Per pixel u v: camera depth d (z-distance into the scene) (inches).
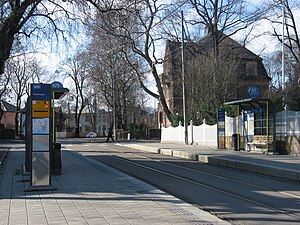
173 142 1701.5
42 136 473.4
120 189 481.4
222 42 1860.2
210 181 596.7
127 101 2736.2
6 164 813.2
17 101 2778.1
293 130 943.7
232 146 1143.0
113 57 2164.1
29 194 447.5
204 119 1435.8
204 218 331.3
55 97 686.5
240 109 1146.0
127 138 2513.5
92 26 773.9
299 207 398.0
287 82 1846.7
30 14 723.4
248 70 2306.8
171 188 527.8
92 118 4156.0
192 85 1592.0
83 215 339.9
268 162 776.9
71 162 849.5
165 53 1977.1
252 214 365.1
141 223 310.7
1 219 329.7
